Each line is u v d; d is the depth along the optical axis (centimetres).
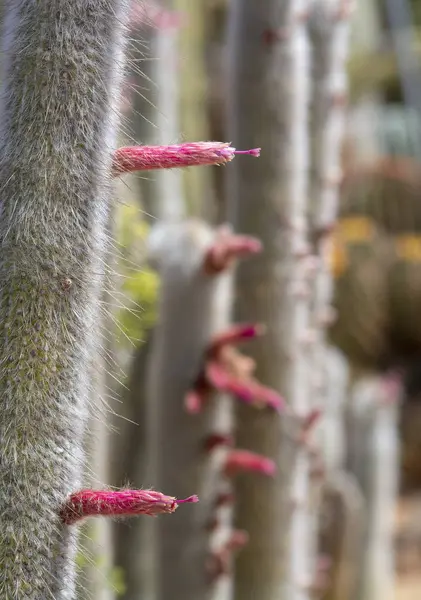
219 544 281
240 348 309
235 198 311
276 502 308
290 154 307
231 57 309
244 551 310
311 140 369
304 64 310
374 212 1222
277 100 303
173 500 130
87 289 136
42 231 132
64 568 136
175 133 385
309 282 345
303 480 317
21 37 134
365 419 544
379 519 537
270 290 308
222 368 276
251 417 304
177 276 273
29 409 132
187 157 137
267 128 304
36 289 132
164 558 278
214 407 276
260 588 309
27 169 133
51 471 133
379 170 1216
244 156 307
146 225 311
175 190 386
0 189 134
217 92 838
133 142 162
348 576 515
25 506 132
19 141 133
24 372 132
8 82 136
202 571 277
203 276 273
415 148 1298
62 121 133
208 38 905
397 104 1348
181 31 539
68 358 134
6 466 132
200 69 590
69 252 133
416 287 1167
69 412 135
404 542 853
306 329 321
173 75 388
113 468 291
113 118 139
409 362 1184
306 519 330
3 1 141
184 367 274
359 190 1216
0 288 133
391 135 1309
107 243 144
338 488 503
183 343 274
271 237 308
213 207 560
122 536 301
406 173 1227
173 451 276
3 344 132
